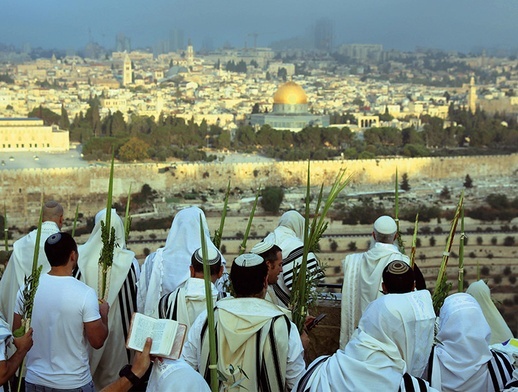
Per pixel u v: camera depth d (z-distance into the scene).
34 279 8.51
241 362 7.86
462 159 137.12
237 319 7.97
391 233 10.86
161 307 9.41
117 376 10.94
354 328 10.88
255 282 8.14
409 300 7.63
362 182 128.50
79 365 9.01
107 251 9.92
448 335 8.56
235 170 126.25
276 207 102.75
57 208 11.38
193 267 9.44
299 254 11.07
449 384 8.41
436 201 116.25
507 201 112.88
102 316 9.68
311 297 9.88
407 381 7.17
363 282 10.69
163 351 6.68
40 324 8.87
